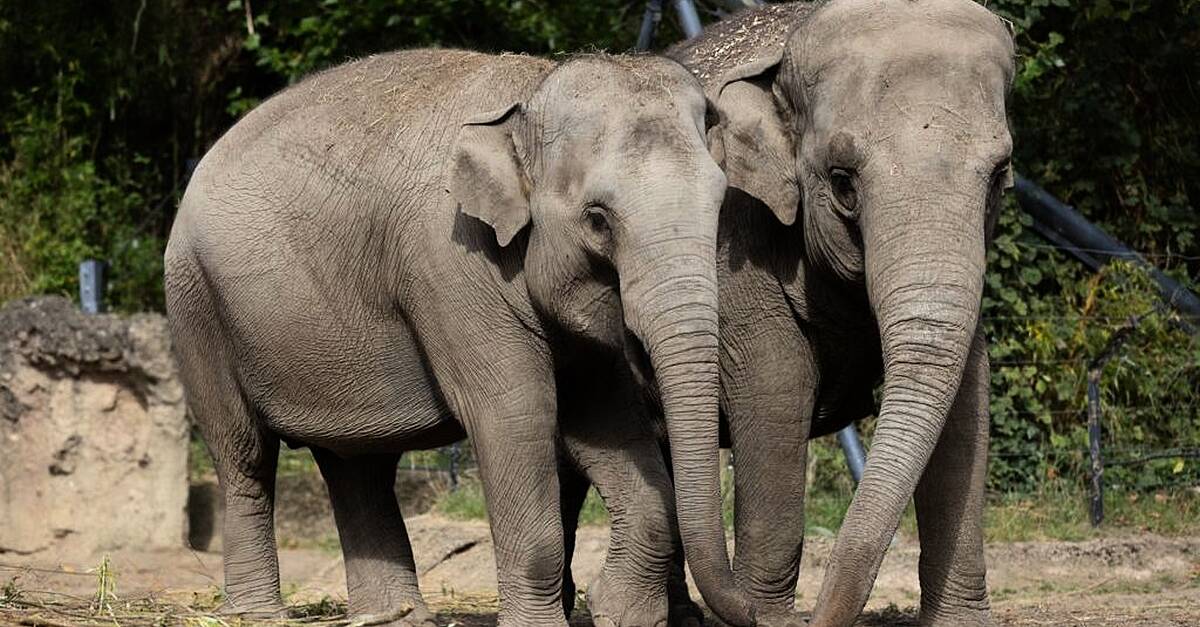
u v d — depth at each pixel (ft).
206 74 84.79
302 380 36.09
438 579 53.11
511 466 32.78
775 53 34.58
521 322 32.65
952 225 29.48
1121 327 56.90
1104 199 66.64
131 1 83.10
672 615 39.24
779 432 34.58
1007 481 59.98
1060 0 63.10
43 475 61.26
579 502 40.40
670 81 31.12
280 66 78.54
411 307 33.83
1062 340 60.90
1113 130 65.31
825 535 54.03
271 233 35.76
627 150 30.19
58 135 81.61
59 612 37.22
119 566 57.57
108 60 83.10
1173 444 60.54
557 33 75.25
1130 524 56.13
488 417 32.86
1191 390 62.08
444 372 33.50
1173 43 66.49
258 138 36.86
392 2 76.89
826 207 31.78
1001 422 60.29
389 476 39.22
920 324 28.94
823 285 33.71
